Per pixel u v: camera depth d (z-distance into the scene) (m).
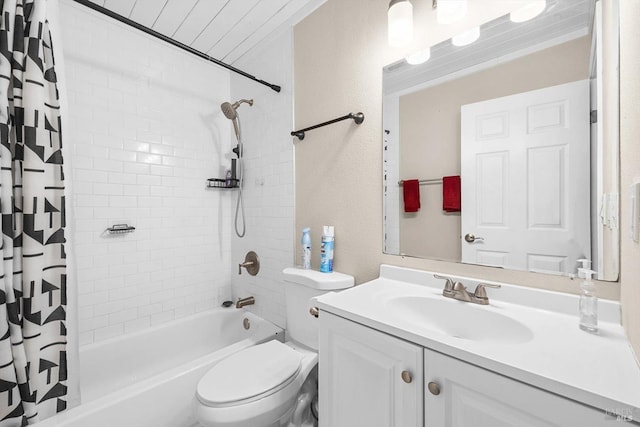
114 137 1.79
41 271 1.09
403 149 1.24
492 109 1.01
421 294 1.04
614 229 0.77
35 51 1.08
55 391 1.12
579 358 0.59
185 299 2.11
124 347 1.73
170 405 1.27
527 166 0.94
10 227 1.01
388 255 1.29
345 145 1.46
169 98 2.03
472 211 1.06
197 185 2.17
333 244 1.50
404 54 1.24
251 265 2.06
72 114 1.64
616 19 0.75
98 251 1.74
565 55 0.88
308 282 1.38
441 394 0.67
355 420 0.86
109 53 1.77
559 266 0.88
